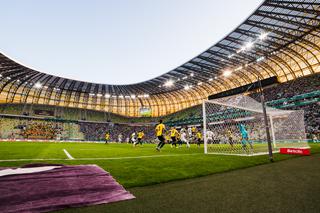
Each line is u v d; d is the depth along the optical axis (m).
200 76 38.47
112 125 51.41
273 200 1.99
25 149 10.41
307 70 30.77
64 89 46.56
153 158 6.20
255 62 31.75
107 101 55.41
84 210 1.73
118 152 9.14
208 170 3.91
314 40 25.08
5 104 39.94
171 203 1.93
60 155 7.11
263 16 20.91
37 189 2.23
